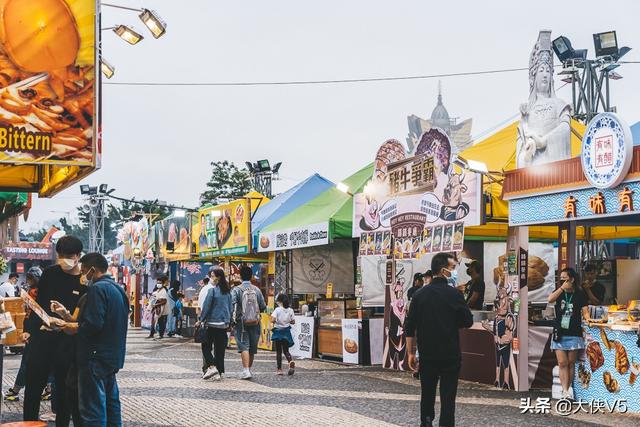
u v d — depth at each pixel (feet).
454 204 44.98
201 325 47.52
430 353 27.66
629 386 34.91
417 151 48.83
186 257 95.50
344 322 58.85
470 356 46.44
